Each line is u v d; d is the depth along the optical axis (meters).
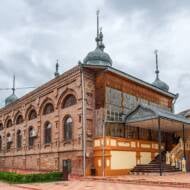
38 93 32.62
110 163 24.08
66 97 28.30
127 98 28.52
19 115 37.59
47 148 30.05
